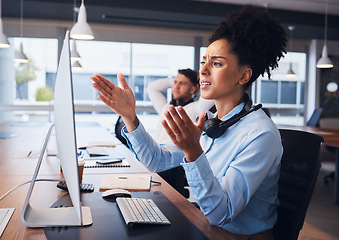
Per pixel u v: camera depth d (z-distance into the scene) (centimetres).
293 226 112
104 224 95
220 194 93
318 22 640
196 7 574
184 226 95
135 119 133
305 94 778
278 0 561
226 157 112
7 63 631
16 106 632
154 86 368
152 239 85
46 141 98
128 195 122
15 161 194
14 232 89
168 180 237
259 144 102
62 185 130
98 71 689
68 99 73
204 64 112
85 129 396
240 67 109
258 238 109
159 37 686
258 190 112
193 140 86
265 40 107
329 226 292
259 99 774
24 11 568
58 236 85
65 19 621
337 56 778
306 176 113
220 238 89
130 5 543
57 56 636
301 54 776
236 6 592
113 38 667
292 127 562
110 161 191
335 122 779
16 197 121
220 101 119
